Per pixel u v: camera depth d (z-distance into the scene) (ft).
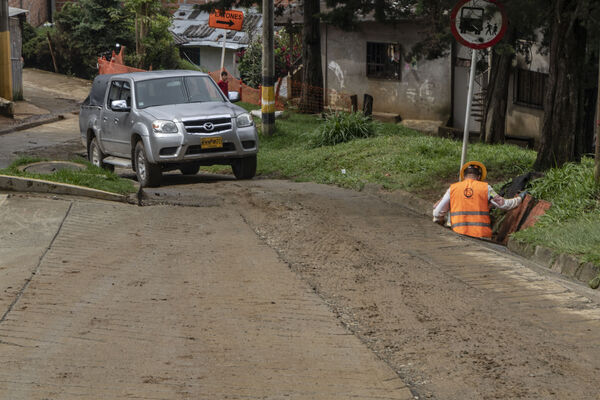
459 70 87.66
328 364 15.47
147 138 44.68
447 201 31.14
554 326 18.03
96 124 52.19
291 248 26.43
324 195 38.73
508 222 31.32
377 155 49.96
